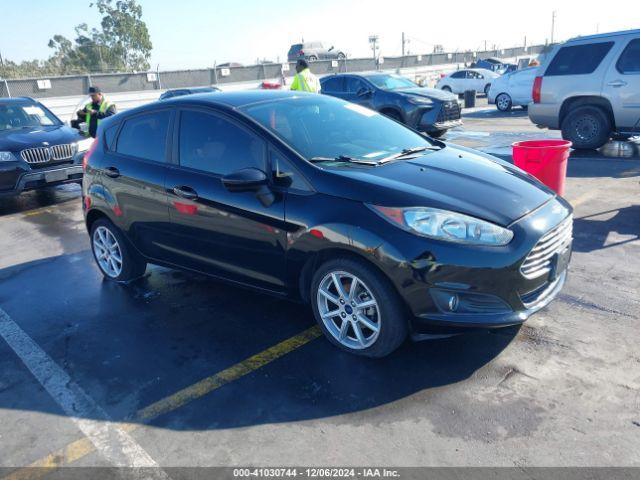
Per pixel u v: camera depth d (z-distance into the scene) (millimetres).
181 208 4047
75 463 2684
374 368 3275
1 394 3328
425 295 3008
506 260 2965
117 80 22438
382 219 3076
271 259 3611
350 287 3338
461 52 35219
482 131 12961
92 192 4844
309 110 4164
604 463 2412
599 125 9117
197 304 4387
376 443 2650
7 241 6688
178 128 4180
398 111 12016
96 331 4059
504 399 2895
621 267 4484
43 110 9648
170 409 3045
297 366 3367
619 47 8766
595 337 3424
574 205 6297
